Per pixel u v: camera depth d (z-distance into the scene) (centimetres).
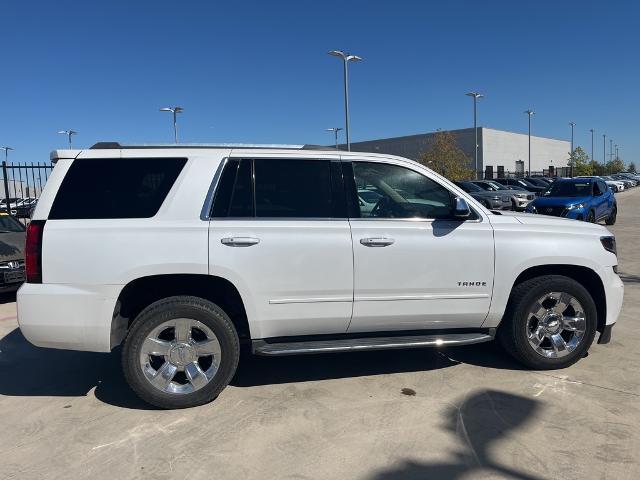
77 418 391
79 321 386
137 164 407
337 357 514
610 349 522
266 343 422
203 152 417
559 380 447
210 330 402
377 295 426
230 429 371
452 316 444
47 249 384
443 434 359
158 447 347
